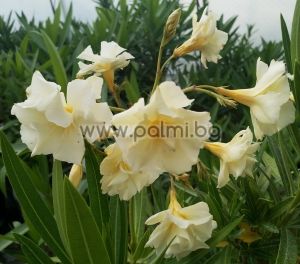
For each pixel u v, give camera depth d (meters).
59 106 0.16
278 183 0.26
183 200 0.26
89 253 0.18
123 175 0.18
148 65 0.52
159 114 0.15
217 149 0.20
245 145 0.19
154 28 0.51
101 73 0.23
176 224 0.18
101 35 0.49
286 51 0.24
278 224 0.23
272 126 0.19
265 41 0.62
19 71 0.46
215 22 0.22
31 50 0.56
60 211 0.20
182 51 0.23
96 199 0.21
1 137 0.20
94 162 0.21
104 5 0.63
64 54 0.47
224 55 0.53
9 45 0.59
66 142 0.17
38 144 0.17
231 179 0.24
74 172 0.21
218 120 0.45
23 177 0.21
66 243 0.20
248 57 0.55
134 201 0.25
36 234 0.28
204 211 0.19
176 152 0.16
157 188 0.28
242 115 0.48
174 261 0.22
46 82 0.16
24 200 0.21
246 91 0.20
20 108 0.16
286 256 0.20
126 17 0.54
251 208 0.23
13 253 0.35
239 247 0.24
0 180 0.35
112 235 0.22
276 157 0.24
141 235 0.24
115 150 0.18
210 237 0.20
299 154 0.24
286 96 0.18
